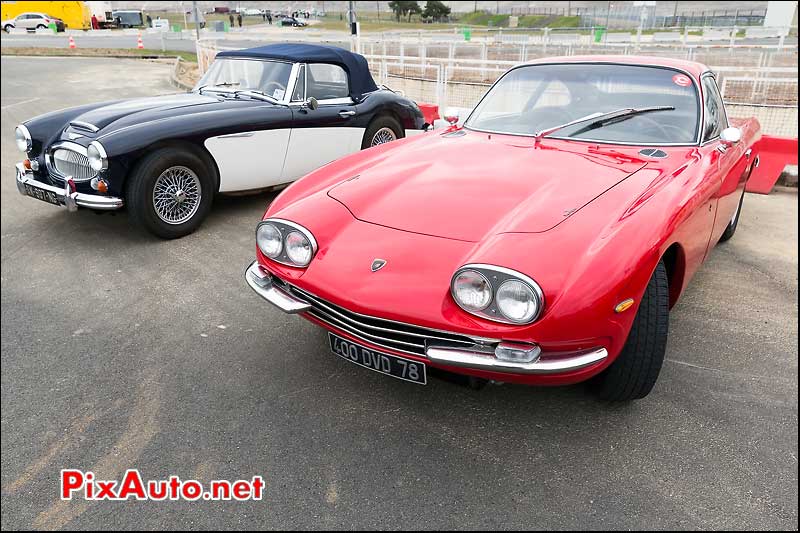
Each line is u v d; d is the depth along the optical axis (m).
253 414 2.56
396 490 2.13
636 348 2.34
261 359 3.00
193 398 2.68
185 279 3.99
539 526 1.98
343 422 2.51
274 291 2.61
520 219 2.28
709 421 2.49
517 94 3.66
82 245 4.64
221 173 4.97
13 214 5.45
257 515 2.04
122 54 26.09
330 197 2.69
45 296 3.74
